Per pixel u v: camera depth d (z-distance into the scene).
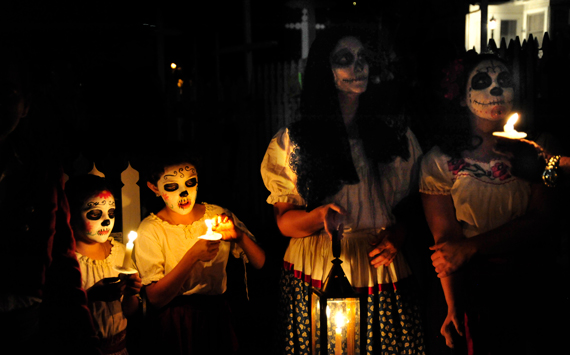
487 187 2.44
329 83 2.45
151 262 2.56
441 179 2.53
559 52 3.97
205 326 2.62
